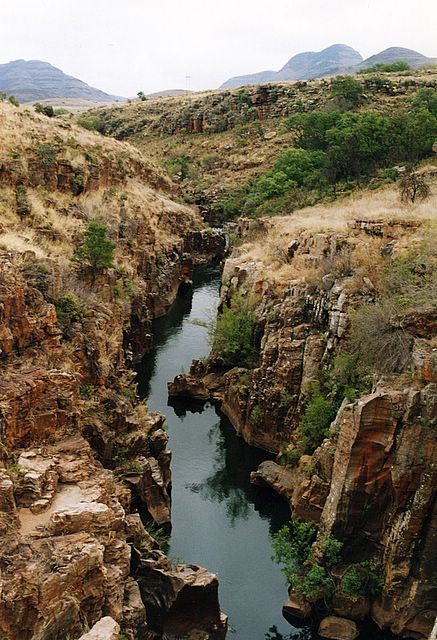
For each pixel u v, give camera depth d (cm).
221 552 3042
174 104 16138
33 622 1557
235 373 4378
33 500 1939
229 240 8825
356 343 3048
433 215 4103
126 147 9169
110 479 2197
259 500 3478
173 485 3606
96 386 3062
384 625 2459
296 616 2603
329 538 2583
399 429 2462
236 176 11762
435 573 2373
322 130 9662
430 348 2555
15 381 2281
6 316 2431
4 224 4022
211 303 7206
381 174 6750
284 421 3769
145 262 6366
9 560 1625
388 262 3438
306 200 7125
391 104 11169
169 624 2266
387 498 2533
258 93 13762
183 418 4419
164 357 5459
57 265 3341
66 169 5525
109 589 1802
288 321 3844
